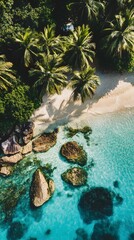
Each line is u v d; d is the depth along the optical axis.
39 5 33.31
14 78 30.23
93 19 33.28
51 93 30.98
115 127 33.53
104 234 26.28
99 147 31.91
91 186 29.14
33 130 32.84
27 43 30.69
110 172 30.03
